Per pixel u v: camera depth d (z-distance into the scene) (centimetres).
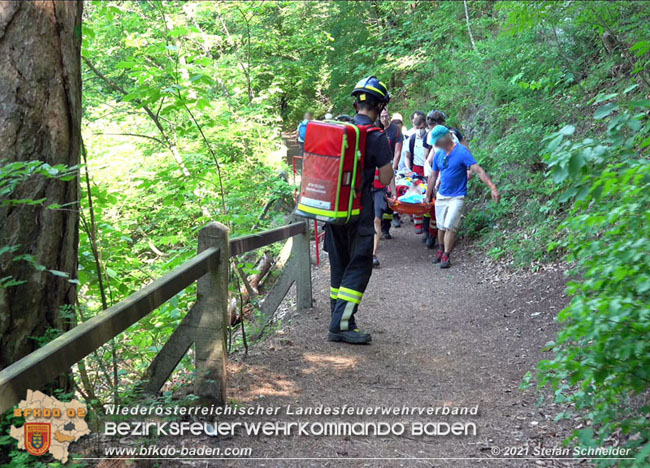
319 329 589
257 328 595
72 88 325
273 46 1306
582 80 848
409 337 575
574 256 273
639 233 246
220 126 938
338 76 1791
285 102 2123
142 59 698
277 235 559
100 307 446
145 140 855
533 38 880
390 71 1517
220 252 375
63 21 318
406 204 945
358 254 539
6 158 302
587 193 255
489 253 845
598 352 246
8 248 288
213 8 1112
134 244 720
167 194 661
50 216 313
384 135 522
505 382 454
